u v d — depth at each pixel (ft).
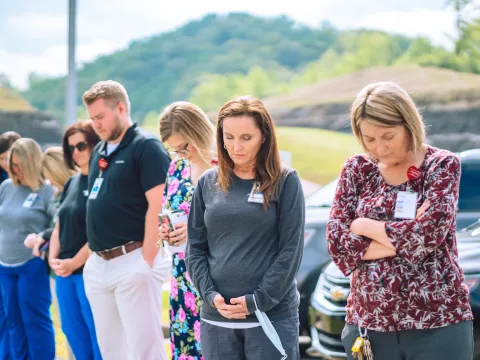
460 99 101.09
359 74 133.18
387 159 10.73
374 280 10.70
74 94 27.89
